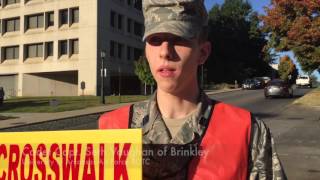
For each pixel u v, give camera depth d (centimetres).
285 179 219
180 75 215
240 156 213
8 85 6962
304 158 1383
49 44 6581
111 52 6397
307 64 3703
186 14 210
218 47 9112
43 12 6588
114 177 201
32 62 6681
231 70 9138
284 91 4119
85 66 6166
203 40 227
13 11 6850
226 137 214
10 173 213
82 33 6191
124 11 6694
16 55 6894
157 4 210
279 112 2872
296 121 2375
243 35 9312
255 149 217
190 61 216
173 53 214
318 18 3525
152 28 210
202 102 222
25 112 3422
